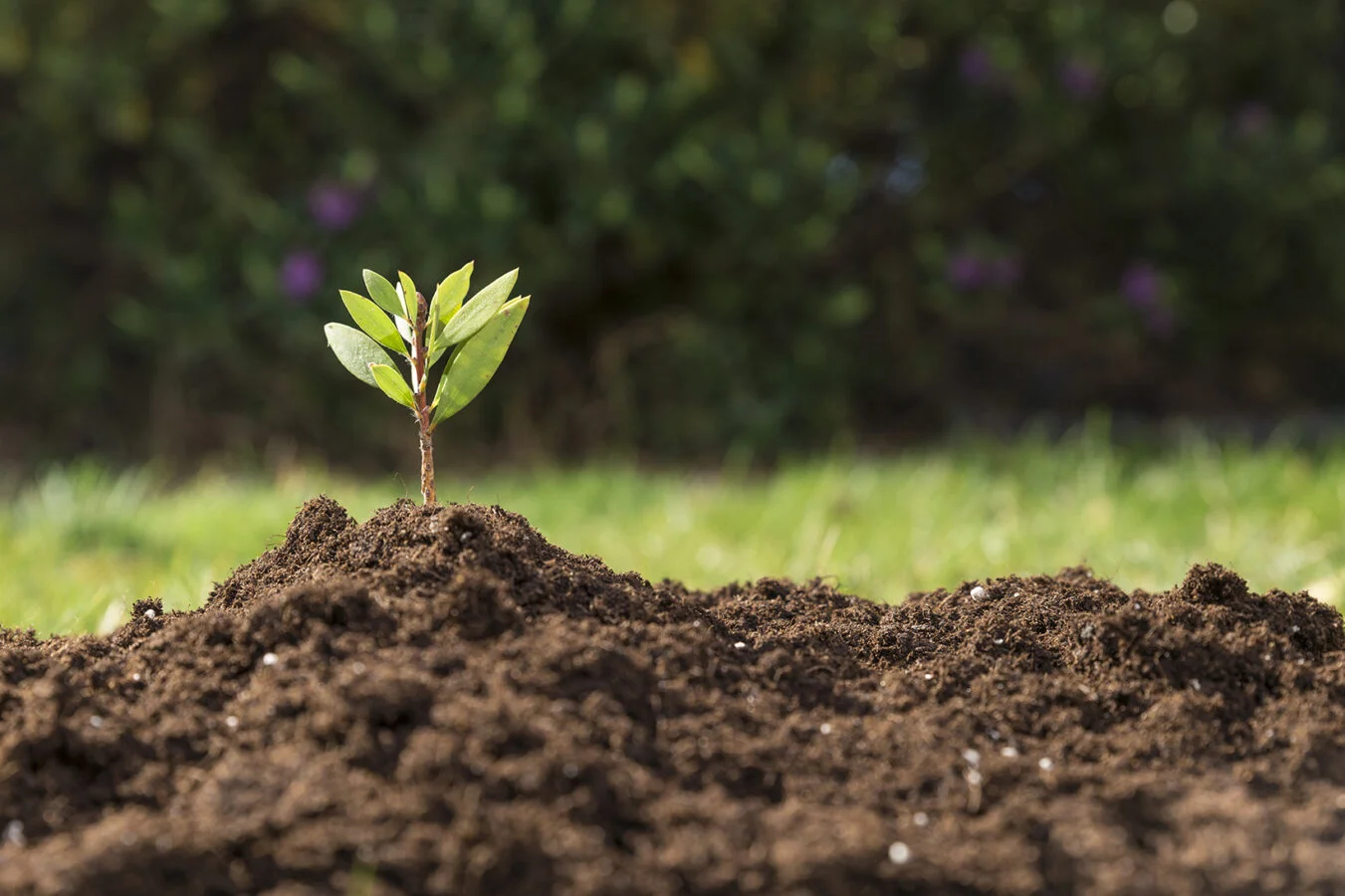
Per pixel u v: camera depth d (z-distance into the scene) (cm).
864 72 413
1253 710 204
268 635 204
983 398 464
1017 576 219
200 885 194
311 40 408
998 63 417
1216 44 455
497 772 196
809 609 216
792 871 194
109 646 207
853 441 430
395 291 211
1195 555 251
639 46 389
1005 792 199
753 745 200
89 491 275
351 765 197
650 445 404
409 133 399
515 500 307
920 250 428
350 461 405
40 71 403
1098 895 194
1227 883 195
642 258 391
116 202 393
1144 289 433
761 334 409
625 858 195
